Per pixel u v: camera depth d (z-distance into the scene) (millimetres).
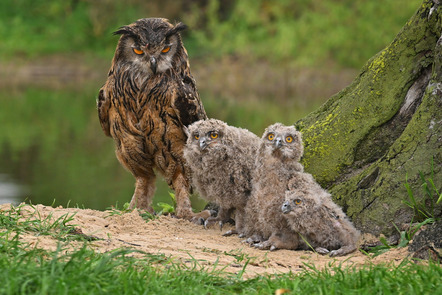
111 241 9805
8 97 38656
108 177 20281
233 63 45125
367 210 10617
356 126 11594
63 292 6664
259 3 49469
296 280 7664
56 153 24031
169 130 12438
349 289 7344
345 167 11539
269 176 10312
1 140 26688
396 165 10531
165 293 7102
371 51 43000
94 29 52031
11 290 6672
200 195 11852
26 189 18453
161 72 12328
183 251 9758
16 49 50781
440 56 10477
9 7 54875
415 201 10219
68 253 8414
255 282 7871
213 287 7629
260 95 38000
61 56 50344
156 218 11977
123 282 7105
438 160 10266
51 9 53938
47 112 34031
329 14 45188
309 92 39844
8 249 8172
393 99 11297
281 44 44031
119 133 12688
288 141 10242
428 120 10484
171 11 52375
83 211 12023
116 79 12445
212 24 49781
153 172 13250
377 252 9789
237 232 11484
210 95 37375
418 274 7824
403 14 43719
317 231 10070
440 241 9250
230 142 11086
